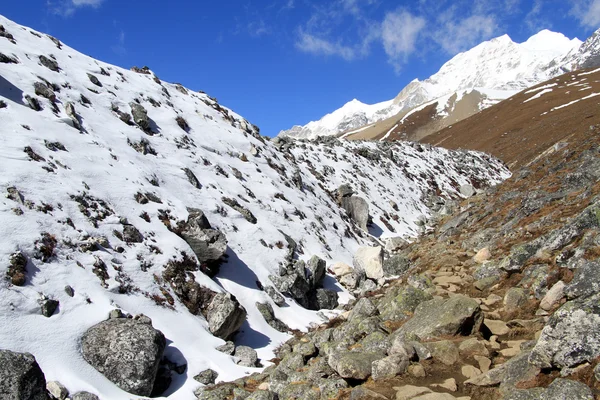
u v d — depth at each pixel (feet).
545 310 39.83
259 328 62.34
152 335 43.57
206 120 115.03
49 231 50.19
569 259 42.45
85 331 43.52
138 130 86.79
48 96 73.97
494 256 62.59
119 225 59.52
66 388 36.76
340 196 136.46
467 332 39.50
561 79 513.04
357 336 45.68
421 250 96.17
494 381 30.30
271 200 99.25
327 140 189.67
